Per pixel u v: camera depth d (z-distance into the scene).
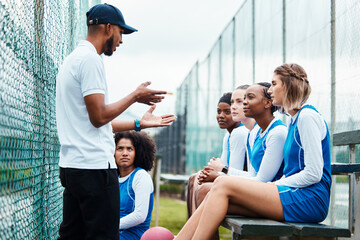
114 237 2.20
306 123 2.25
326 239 2.05
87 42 2.31
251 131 3.21
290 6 4.27
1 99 1.68
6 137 1.76
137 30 2.44
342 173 2.65
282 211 2.23
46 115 2.73
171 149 15.49
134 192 3.07
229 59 7.32
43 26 2.54
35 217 2.37
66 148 2.21
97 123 2.18
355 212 2.65
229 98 3.68
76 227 2.26
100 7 2.34
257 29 5.42
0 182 1.67
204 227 2.19
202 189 2.78
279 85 2.40
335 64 3.41
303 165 2.34
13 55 1.90
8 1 1.80
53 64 2.95
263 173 2.64
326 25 3.55
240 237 2.05
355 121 3.09
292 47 4.26
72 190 2.19
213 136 8.67
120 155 3.12
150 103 2.41
